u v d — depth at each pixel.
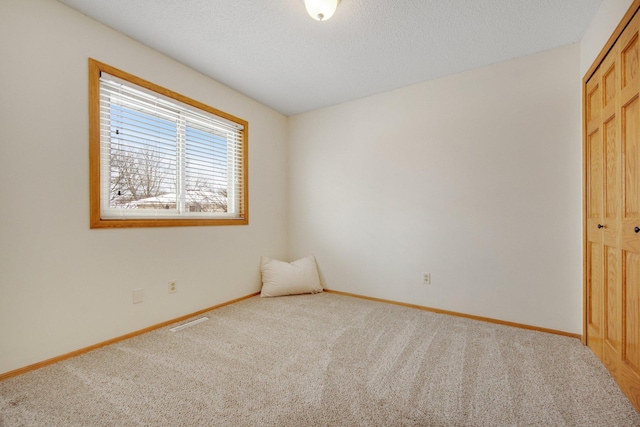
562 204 2.04
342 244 3.11
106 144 1.90
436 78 2.53
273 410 1.24
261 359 1.68
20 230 1.50
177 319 2.27
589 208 1.83
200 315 2.42
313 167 3.33
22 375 1.48
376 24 1.80
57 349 1.63
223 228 2.68
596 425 1.15
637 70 1.23
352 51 2.12
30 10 1.53
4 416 1.19
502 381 1.45
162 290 2.17
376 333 2.06
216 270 2.61
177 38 1.97
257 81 2.61
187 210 2.42
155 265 2.13
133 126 2.04
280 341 1.92
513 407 1.25
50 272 1.61
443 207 2.51
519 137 2.18
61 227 1.65
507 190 2.23
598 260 1.69
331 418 1.19
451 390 1.38
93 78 1.77
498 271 2.27
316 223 3.31
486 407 1.25
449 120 2.47
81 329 1.73
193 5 1.65
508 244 2.23
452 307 2.46
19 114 1.49
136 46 2.00
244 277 2.91
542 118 2.10
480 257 2.34
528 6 1.64
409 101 2.68
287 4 1.64
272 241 3.29
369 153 2.92
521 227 2.18
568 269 2.02
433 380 1.46
